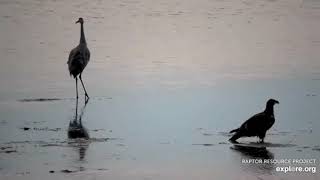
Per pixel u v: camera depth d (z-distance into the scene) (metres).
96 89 25.22
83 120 20.31
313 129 19.00
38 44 34.06
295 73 27.39
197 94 23.88
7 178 14.77
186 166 15.74
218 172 15.30
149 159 16.28
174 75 27.41
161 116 20.80
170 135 18.55
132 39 35.19
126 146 17.41
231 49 32.75
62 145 17.45
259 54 31.58
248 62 29.92
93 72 28.22
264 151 16.98
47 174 15.00
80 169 15.45
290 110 21.28
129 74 27.70
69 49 33.00
